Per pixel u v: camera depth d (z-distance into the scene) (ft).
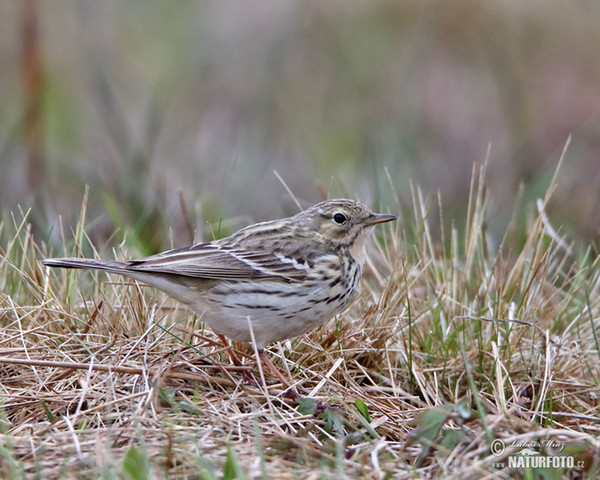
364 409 33.45
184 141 69.97
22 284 39.83
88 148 68.39
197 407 32.24
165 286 35.24
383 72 79.97
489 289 40.88
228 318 35.40
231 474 27.55
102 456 28.25
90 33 78.38
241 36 82.07
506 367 37.27
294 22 82.84
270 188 66.54
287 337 36.29
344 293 36.70
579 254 45.70
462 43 82.12
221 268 34.91
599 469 29.09
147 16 82.74
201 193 58.59
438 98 76.84
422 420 30.96
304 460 29.43
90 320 36.91
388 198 57.36
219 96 76.23
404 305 39.83
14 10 74.38
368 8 84.48
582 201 60.90
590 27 82.23
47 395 32.68
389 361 36.88
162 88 75.36
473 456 29.37
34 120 63.57
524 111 72.38
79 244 40.73
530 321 39.27
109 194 54.08
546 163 65.67
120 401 32.24
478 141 72.28
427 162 69.10
